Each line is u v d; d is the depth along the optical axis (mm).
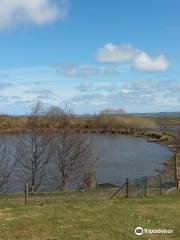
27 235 16750
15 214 19938
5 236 16500
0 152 46688
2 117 69375
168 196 26000
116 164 56844
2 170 41250
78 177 40062
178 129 111250
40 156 44562
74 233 17203
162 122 164000
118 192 27219
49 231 17344
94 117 114812
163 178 31391
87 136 48438
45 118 47156
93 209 21328
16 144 50750
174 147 77062
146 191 26734
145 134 107312
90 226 18219
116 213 20562
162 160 60562
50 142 42531
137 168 53156
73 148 41500
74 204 22734
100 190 29797
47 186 39875
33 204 23062
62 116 51094
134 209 21562
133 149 76875
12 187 38312
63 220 18938
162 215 20500
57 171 42156
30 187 38312
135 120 124562
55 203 23344
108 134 108562
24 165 41125
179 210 21688
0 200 25000
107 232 17500
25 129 56719
